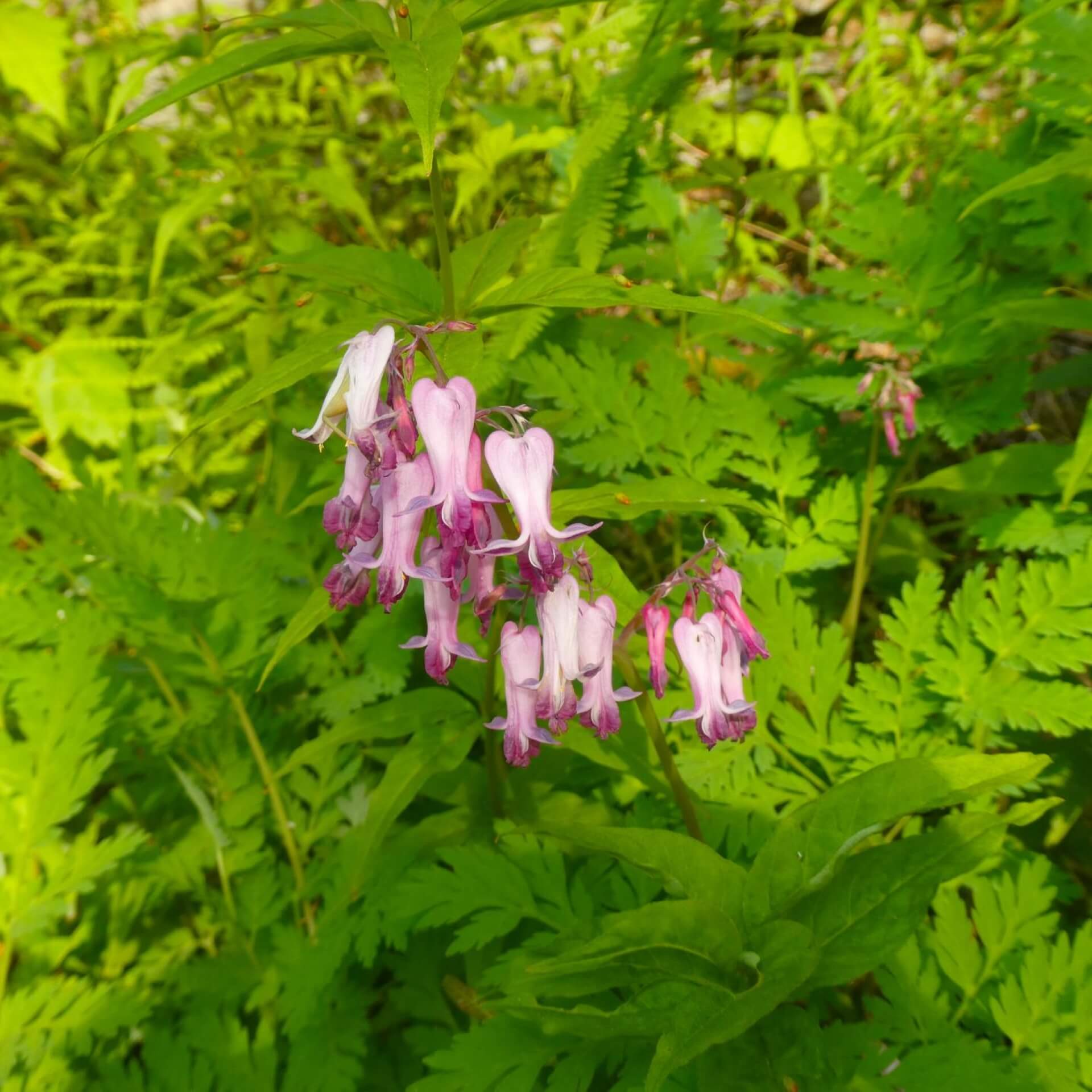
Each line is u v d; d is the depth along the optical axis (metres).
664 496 0.19
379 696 0.28
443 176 0.41
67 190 0.44
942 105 0.41
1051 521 0.25
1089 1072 0.19
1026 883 0.21
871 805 0.18
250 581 0.26
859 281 0.28
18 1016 0.22
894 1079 0.18
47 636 0.26
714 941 0.18
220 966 0.24
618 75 0.33
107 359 0.36
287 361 0.17
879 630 0.31
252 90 0.45
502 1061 0.19
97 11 0.46
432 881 0.21
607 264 0.32
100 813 0.26
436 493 0.17
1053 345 0.35
